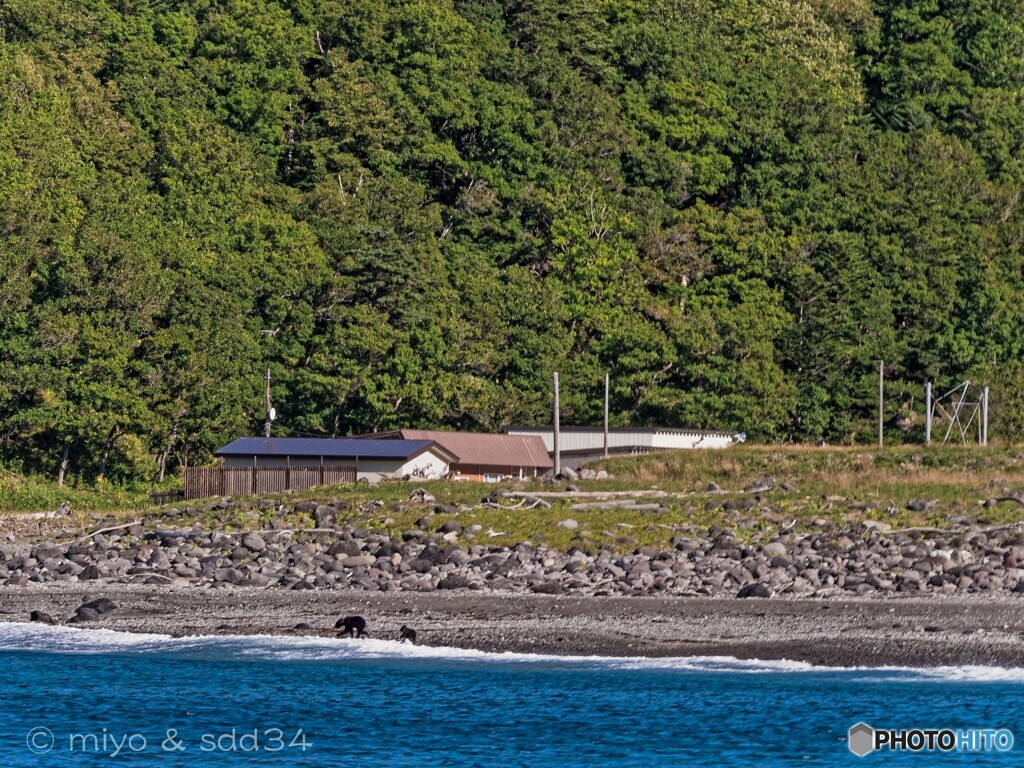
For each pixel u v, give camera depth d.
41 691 148.62
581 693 142.00
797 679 142.00
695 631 159.38
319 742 133.88
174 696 146.12
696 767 126.25
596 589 183.38
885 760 125.81
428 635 162.75
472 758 129.50
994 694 136.75
